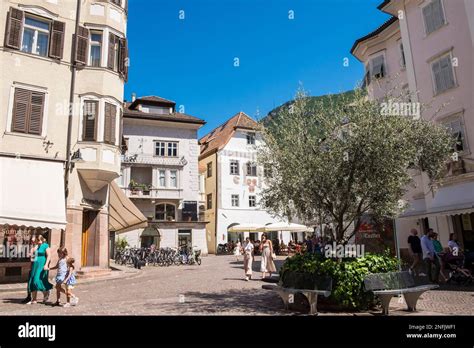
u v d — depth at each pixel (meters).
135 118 38.06
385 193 9.02
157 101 40.59
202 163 49.16
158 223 37.16
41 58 17.84
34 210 15.05
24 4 17.66
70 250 17.61
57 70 18.27
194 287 14.30
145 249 28.83
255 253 38.41
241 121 48.56
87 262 19.09
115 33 20.28
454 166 18.05
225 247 42.91
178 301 10.98
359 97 9.73
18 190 15.25
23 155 16.47
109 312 9.46
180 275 19.42
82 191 18.58
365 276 8.62
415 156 9.42
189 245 37.53
